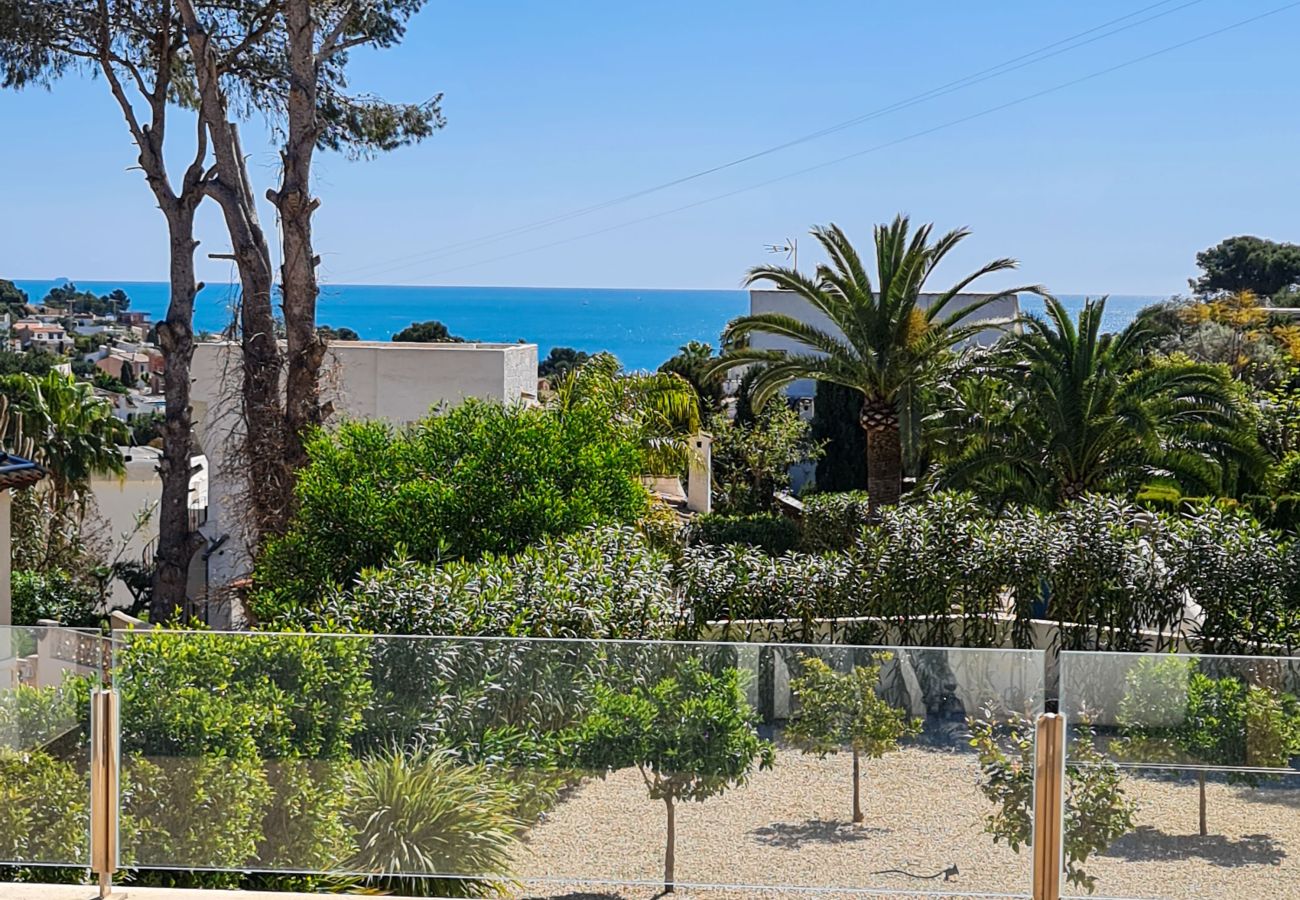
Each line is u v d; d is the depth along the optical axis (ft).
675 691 21.49
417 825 21.71
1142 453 64.95
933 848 20.95
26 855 21.66
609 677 21.58
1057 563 43.93
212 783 21.63
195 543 80.64
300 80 75.82
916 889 20.93
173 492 79.87
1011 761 20.83
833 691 21.17
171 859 21.54
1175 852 20.53
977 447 67.36
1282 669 20.29
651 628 35.29
